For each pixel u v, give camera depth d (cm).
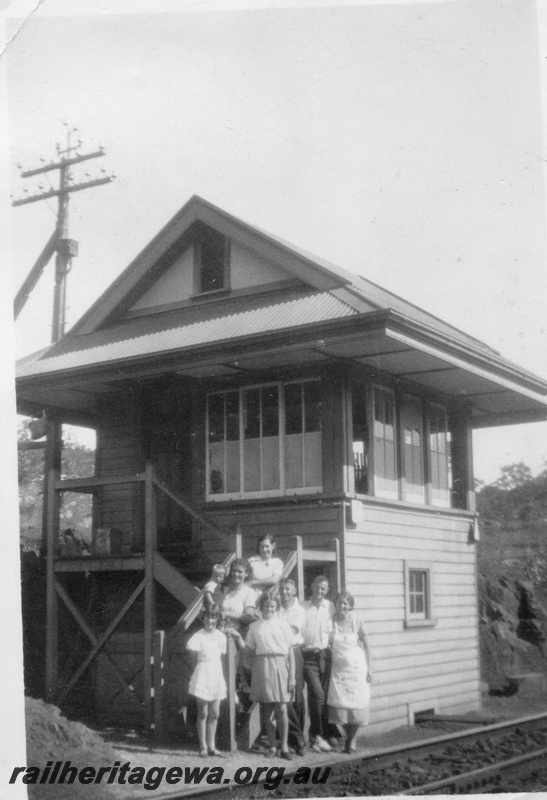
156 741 1091
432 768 977
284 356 1300
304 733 1034
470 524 1653
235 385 1416
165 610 1378
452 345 1311
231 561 1190
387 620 1362
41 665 1425
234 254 1499
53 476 1634
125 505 1495
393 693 1359
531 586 2425
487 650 2077
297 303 1339
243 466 1393
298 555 1193
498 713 1571
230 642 1048
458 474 1662
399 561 1414
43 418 1672
